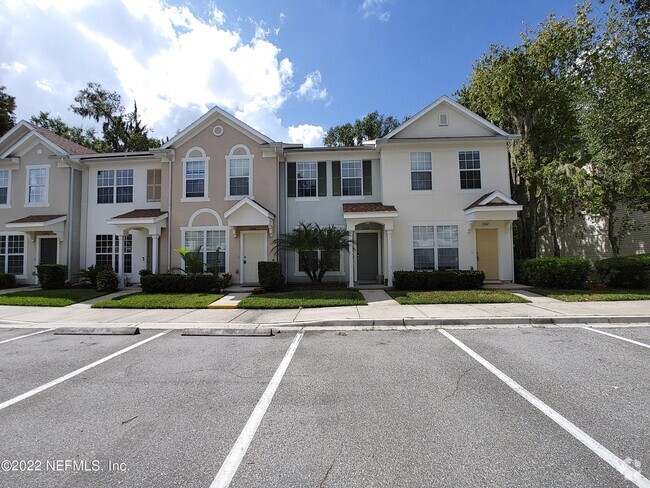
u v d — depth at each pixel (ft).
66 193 51.60
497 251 46.73
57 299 37.09
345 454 9.17
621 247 53.11
